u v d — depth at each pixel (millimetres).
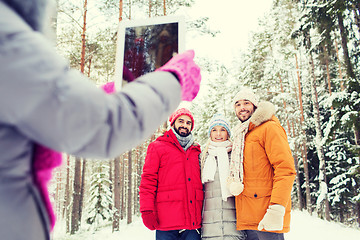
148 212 2670
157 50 1340
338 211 20859
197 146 3096
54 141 428
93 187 17281
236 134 2861
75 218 14266
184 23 1345
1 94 388
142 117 487
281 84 23469
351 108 10258
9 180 435
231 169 2707
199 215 2770
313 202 22922
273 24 22156
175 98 564
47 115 401
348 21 11258
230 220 2705
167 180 2771
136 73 1312
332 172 20281
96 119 427
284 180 2330
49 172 528
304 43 13266
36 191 486
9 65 391
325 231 9688
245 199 2564
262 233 2424
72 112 408
